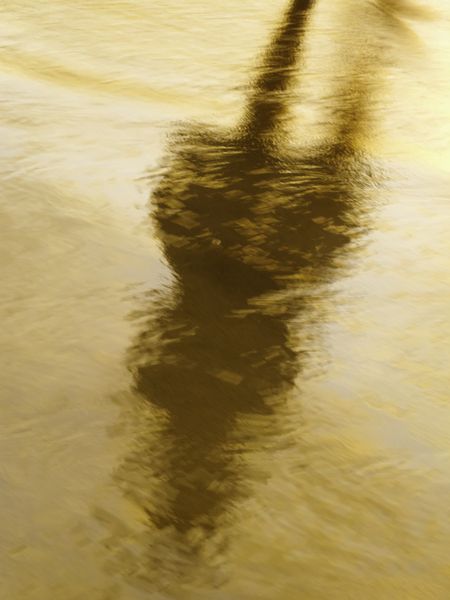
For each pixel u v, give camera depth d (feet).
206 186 19.69
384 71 29.27
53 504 10.61
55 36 29.30
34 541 10.06
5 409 12.07
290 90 26.81
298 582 9.96
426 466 11.96
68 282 15.17
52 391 12.51
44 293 14.78
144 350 13.67
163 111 24.08
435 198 20.43
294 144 22.79
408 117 25.73
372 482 11.56
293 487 11.32
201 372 13.35
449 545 10.71
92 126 22.20
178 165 20.61
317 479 11.51
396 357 14.37
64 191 18.26
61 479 11.00
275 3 34.94
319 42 31.17
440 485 11.64
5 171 18.71
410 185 21.01
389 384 13.66
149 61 28.14
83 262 15.81
